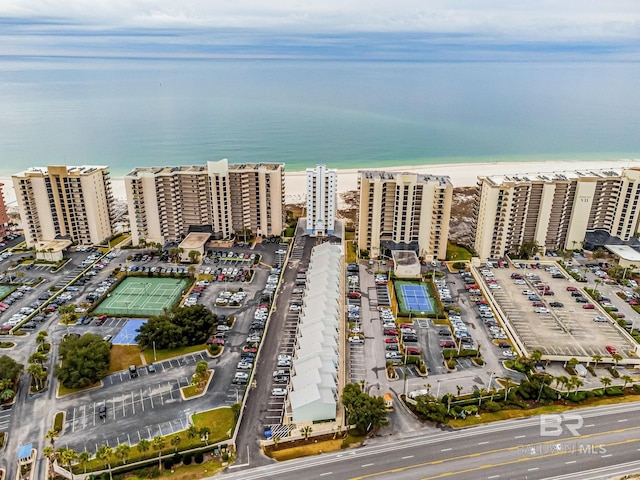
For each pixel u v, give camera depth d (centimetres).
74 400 12388
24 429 11419
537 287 18475
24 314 16375
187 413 11956
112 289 18150
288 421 11775
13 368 12781
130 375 13350
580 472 10300
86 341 13900
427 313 16638
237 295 17675
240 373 13350
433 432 11412
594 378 13500
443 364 14025
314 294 16512
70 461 10050
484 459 10625
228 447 10938
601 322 16050
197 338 14775
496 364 14062
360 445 11031
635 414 12019
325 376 12569
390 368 13650
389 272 19562
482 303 17362
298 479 10131
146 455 10575
